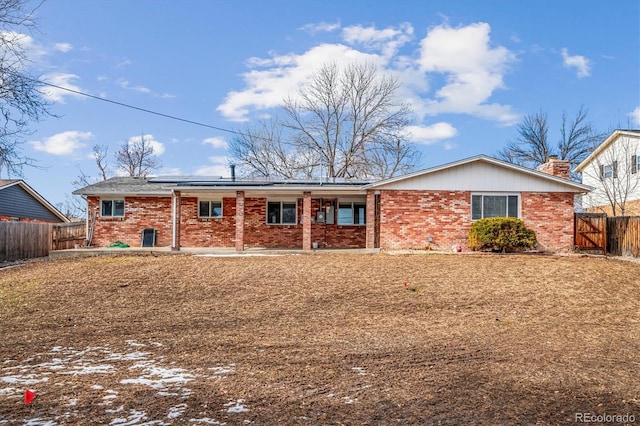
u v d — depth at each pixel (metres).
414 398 5.40
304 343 8.22
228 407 5.09
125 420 4.70
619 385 5.88
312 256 17.52
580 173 35.81
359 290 12.55
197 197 23.22
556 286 13.01
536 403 5.23
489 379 6.14
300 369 6.62
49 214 34.44
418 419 4.77
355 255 17.75
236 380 6.08
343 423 4.66
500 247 18.48
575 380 6.08
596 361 7.04
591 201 32.06
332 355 7.41
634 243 18.98
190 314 10.50
